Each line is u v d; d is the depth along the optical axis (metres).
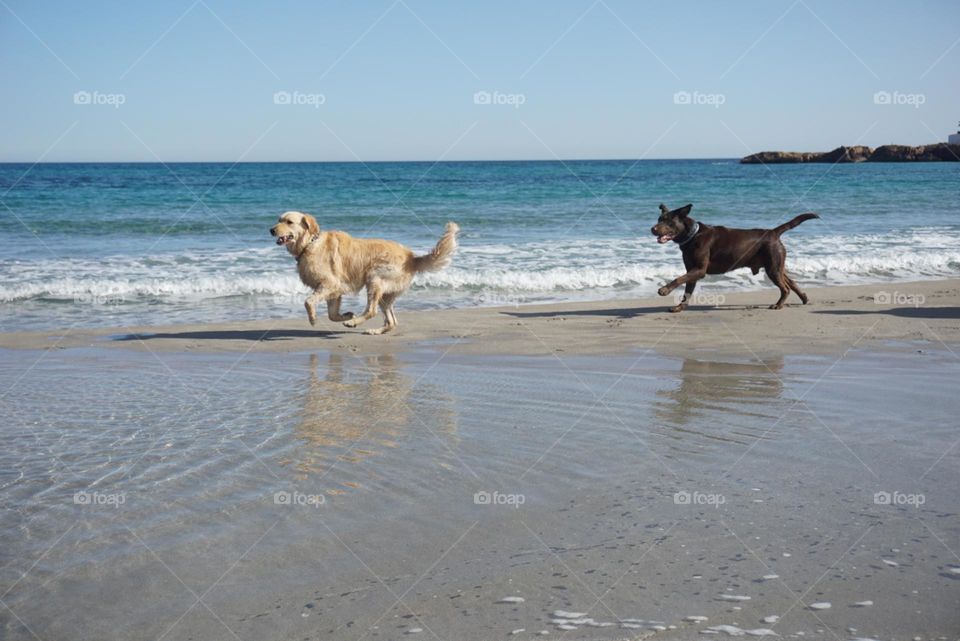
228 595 3.01
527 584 3.04
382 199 30.09
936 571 3.07
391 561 3.26
